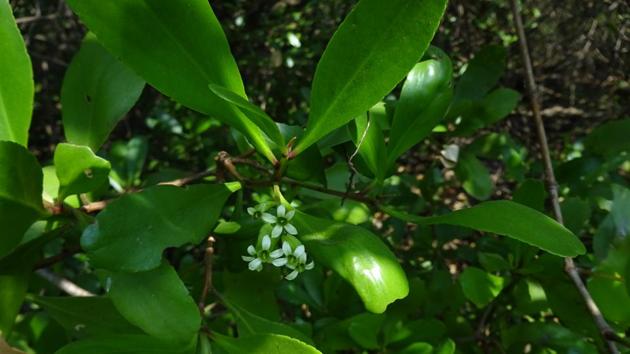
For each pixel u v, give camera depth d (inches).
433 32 5.8
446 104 7.5
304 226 6.5
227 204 15.5
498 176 22.8
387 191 14.0
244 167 9.7
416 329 9.7
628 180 17.2
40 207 6.0
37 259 6.8
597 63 22.0
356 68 6.0
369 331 9.1
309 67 24.6
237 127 6.6
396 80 6.0
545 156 11.7
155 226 5.7
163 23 6.0
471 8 21.8
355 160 7.7
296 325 8.9
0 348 5.7
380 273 6.0
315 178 7.2
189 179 7.2
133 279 5.6
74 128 7.3
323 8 25.2
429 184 14.3
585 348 9.3
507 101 10.6
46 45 27.8
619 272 8.8
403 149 7.4
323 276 10.8
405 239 18.6
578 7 20.9
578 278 9.0
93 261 5.5
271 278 7.8
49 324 8.9
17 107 6.3
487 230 6.2
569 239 6.1
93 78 7.3
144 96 25.1
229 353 5.8
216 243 9.3
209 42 6.2
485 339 11.0
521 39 13.1
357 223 9.2
